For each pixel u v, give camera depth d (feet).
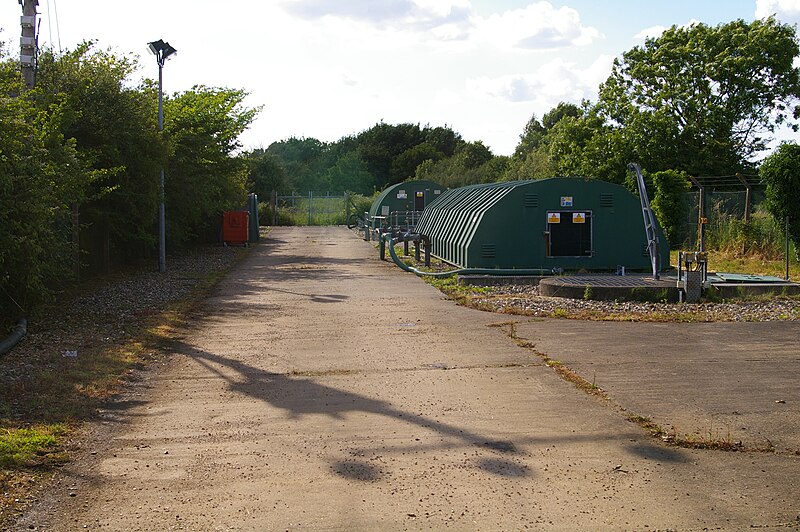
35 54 48.19
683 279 48.52
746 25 113.39
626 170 110.73
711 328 37.86
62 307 45.93
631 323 39.63
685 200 88.53
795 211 70.49
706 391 25.72
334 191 269.44
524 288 55.98
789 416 22.74
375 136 294.66
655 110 111.86
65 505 16.69
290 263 79.10
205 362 31.22
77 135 58.80
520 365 29.94
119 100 60.29
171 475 18.43
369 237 116.67
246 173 128.06
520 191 64.75
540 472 18.34
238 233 103.86
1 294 37.70
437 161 256.52
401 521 15.64
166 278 64.08
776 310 43.70
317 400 25.16
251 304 48.08
